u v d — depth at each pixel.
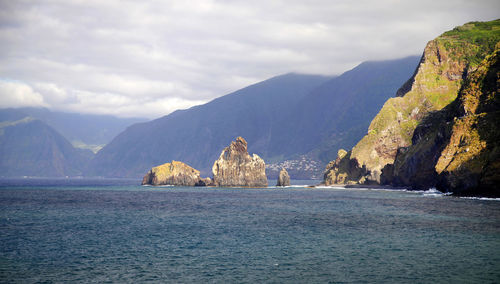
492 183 118.44
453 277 40.25
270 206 110.94
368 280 39.62
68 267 44.44
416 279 39.78
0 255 49.53
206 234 63.88
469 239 57.62
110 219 82.25
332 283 38.84
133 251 51.84
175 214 91.62
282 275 41.41
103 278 40.59
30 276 41.12
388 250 51.53
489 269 42.81
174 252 51.28
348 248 52.91
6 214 90.12
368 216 84.38
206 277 40.88
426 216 81.31
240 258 48.19
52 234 63.72
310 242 56.97
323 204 116.00
